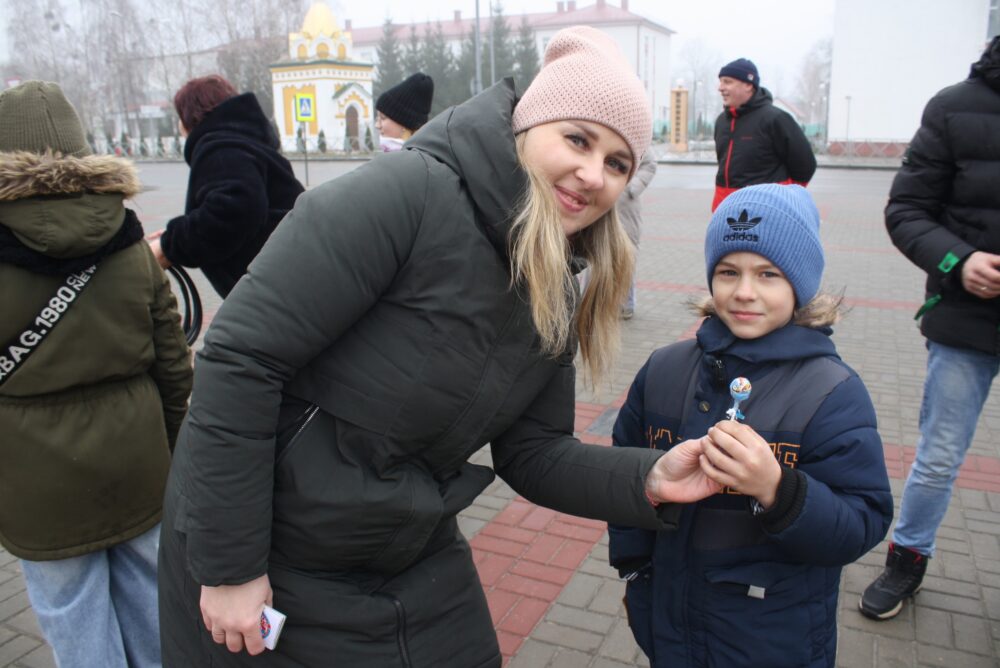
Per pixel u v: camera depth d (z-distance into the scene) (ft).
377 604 4.99
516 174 4.62
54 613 6.98
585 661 8.82
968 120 8.11
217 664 5.04
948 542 11.04
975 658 8.67
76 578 7.00
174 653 5.17
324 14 146.41
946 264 8.16
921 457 9.11
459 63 195.83
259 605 4.66
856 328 22.93
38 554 6.76
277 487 4.74
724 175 20.17
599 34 5.04
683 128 129.18
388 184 4.49
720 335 5.98
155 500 7.28
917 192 8.66
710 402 5.93
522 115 4.94
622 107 4.70
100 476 6.85
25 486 6.63
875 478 5.46
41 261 6.34
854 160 104.06
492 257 4.66
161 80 178.40
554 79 4.79
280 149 10.41
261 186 9.53
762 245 5.60
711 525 5.72
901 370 18.93
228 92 9.90
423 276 4.56
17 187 6.04
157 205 56.65
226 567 4.46
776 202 5.65
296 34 147.13
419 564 5.35
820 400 5.54
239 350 4.34
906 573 9.41
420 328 4.62
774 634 5.62
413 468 4.99
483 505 12.48
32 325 6.41
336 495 4.67
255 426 4.40
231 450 4.36
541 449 5.85
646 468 5.45
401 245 4.49
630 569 6.23
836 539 5.16
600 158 4.79
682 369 6.23
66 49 166.50
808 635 5.68
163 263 9.86
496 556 11.02
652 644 6.14
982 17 101.45
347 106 147.13
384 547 4.89
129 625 7.52
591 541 11.35
